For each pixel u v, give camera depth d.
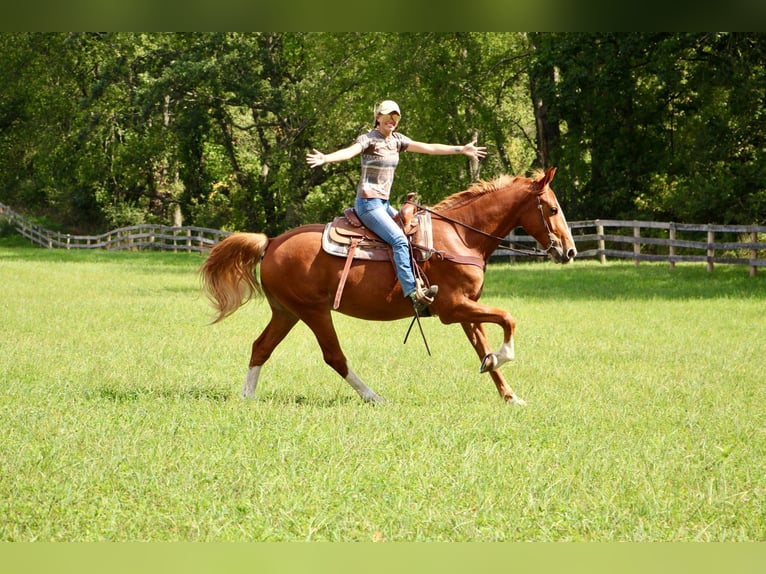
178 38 52.06
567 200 43.31
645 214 39.38
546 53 38.47
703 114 38.12
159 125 53.38
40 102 60.50
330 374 11.83
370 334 15.92
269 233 54.88
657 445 7.85
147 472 6.92
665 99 40.62
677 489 6.76
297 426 8.33
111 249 52.78
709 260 29.12
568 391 10.58
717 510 6.28
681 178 39.53
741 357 13.16
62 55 59.94
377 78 43.34
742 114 35.12
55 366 11.89
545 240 10.01
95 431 8.11
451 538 5.87
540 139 44.53
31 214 64.44
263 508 6.22
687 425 8.79
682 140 40.75
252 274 10.23
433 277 9.73
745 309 19.45
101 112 53.88
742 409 9.58
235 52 48.62
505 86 45.19
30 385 10.41
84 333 15.36
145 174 57.09
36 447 7.53
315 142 49.72
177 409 9.10
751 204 34.75
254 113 53.59
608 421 8.90
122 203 56.88
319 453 7.49
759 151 35.69
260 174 55.44
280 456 7.34
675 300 21.42
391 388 10.75
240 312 19.61
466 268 9.72
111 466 7.02
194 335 15.45
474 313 9.66
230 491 6.55
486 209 9.98
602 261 34.69
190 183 58.38
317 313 9.89
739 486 6.82
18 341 14.14
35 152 62.47
